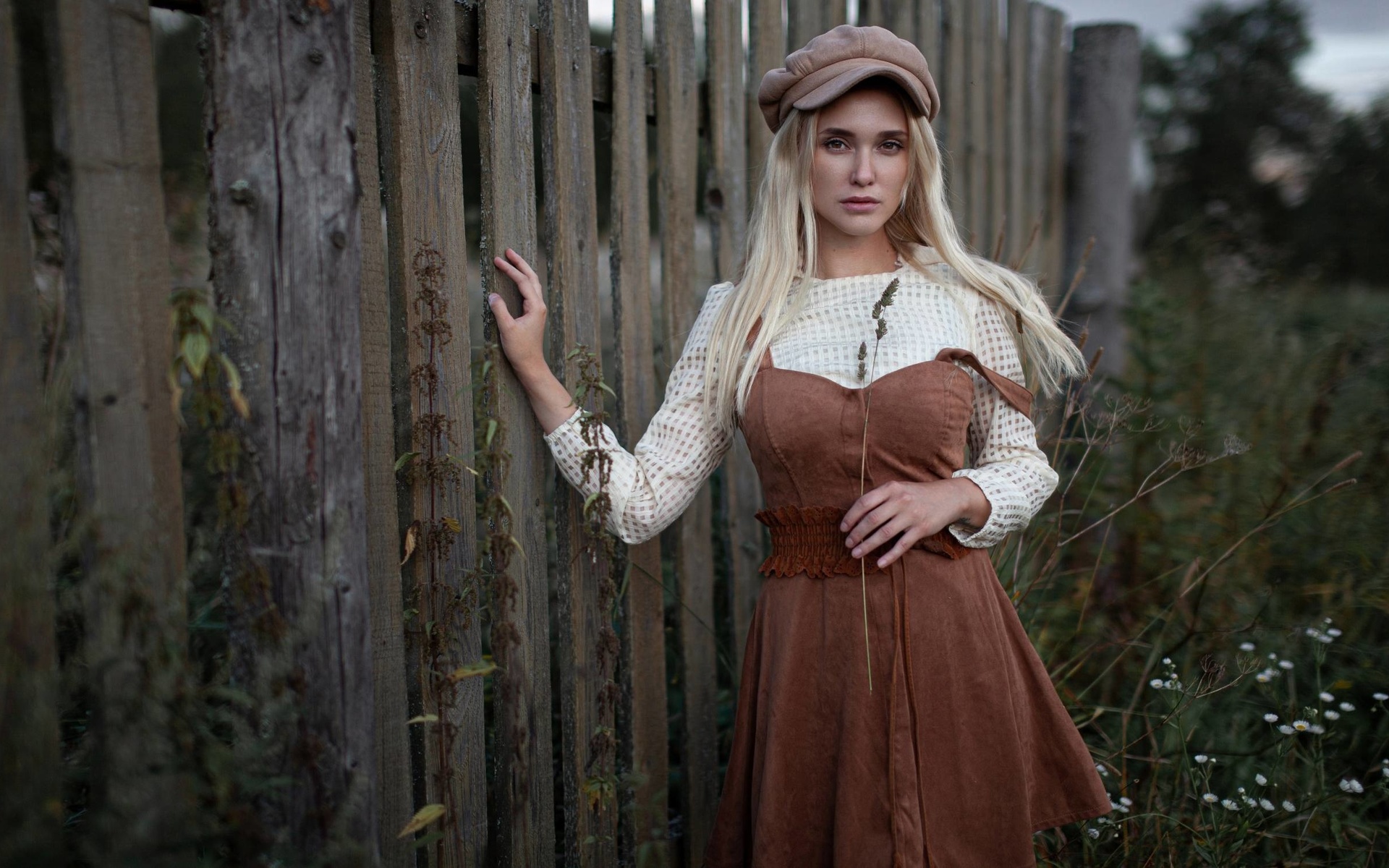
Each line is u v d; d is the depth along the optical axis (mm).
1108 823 2119
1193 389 3400
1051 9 3748
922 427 1636
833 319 1761
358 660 1413
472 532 1724
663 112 2104
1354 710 2498
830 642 1674
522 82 1743
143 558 1226
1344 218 8891
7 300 1134
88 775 1259
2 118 1125
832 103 1720
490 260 1699
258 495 1333
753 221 1871
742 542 2391
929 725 1641
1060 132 3854
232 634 1346
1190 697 2248
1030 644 1803
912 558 1661
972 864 1655
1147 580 2941
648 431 1856
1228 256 5453
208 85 1287
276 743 1325
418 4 1580
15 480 1141
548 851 1898
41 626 1159
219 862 1290
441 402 1645
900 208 1856
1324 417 3043
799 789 1700
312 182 1333
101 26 1176
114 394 1206
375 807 1479
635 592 2029
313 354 1349
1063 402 3018
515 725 1788
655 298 3561
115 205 1197
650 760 2094
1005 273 1858
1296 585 2943
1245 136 10039
